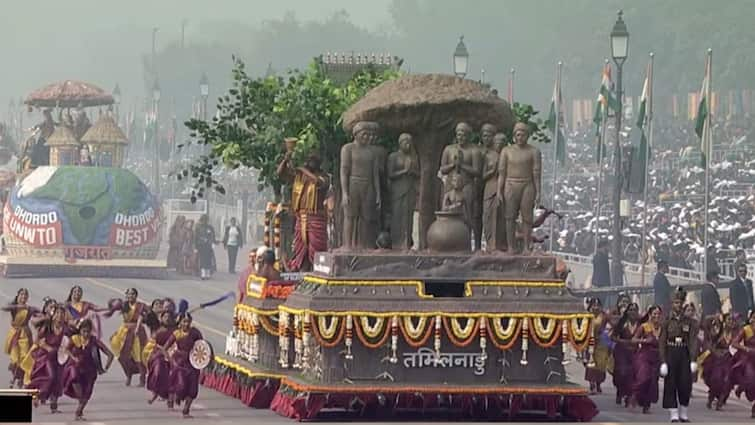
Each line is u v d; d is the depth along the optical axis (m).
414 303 45.97
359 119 47.88
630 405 51.94
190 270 116.25
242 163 56.25
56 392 48.81
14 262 110.06
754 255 80.12
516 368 46.47
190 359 48.06
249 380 50.03
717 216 107.75
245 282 54.31
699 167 136.00
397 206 47.97
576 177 145.00
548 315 46.19
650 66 89.50
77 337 47.78
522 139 47.41
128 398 52.72
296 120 54.12
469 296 46.22
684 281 90.56
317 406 45.69
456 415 47.09
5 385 56.16
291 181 53.41
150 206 112.31
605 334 55.38
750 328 52.03
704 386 59.84
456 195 47.06
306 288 47.28
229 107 56.28
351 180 47.41
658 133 179.75
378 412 46.97
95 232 111.06
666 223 111.25
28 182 111.50
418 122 47.69
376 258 46.31
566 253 114.12
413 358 46.19
